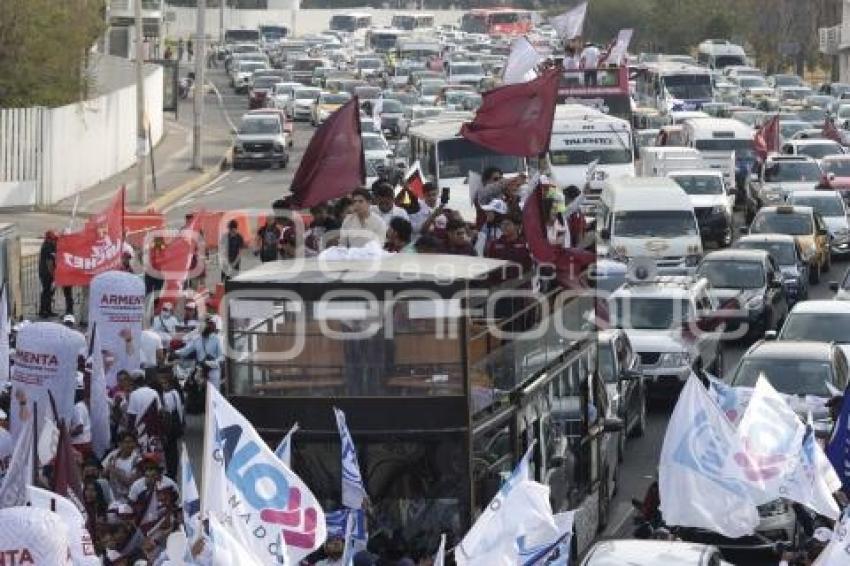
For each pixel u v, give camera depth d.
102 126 145.75
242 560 32.56
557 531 36.06
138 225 86.88
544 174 62.62
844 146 152.38
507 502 35.94
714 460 43.62
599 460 54.72
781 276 89.38
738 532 43.81
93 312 56.91
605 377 63.81
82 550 34.81
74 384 48.62
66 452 40.19
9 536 32.28
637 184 102.94
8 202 125.19
